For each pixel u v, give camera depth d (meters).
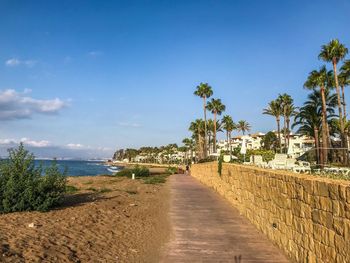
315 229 6.30
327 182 5.84
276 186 8.92
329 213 5.73
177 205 16.36
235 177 15.52
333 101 49.06
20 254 6.84
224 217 13.09
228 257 7.93
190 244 9.13
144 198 18.66
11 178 11.52
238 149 62.16
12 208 11.31
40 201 11.74
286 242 8.00
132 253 8.20
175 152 187.50
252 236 9.97
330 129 53.59
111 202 15.70
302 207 6.99
